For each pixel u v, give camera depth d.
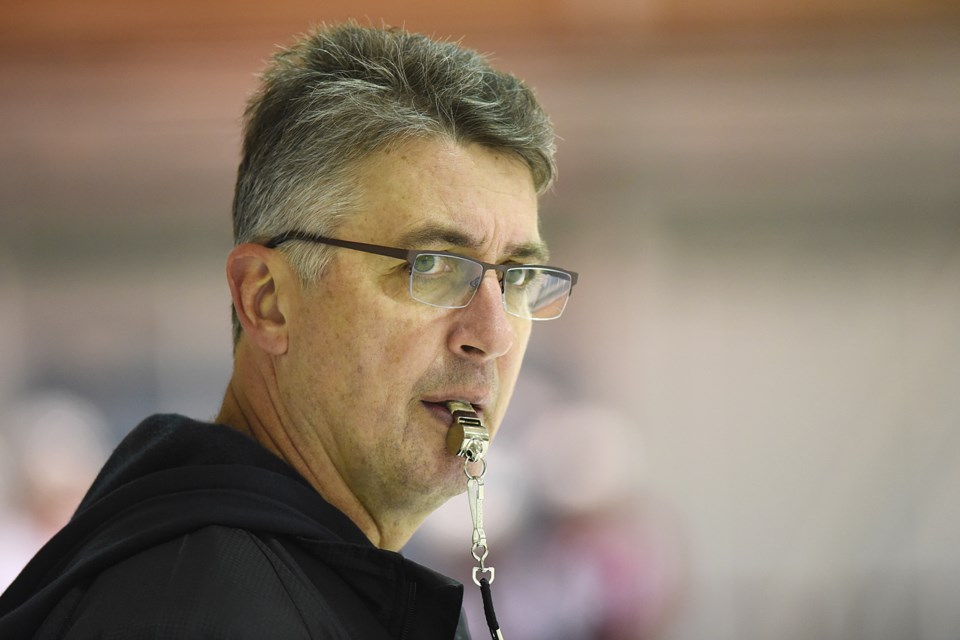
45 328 31.41
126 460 5.70
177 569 4.61
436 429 5.66
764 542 30.98
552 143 6.04
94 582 4.73
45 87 31.62
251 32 31.73
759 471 31.28
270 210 5.76
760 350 31.94
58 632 4.60
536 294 6.14
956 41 31.50
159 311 31.64
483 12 31.61
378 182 5.58
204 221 32.06
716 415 31.59
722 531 30.86
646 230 32.09
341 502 5.75
